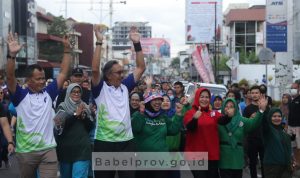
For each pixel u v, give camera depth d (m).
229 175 8.88
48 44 66.44
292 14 28.22
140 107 8.55
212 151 8.77
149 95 8.52
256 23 72.31
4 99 12.88
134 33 8.23
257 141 10.95
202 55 28.58
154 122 8.58
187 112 8.89
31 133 7.53
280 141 9.17
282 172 9.30
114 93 7.70
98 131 7.74
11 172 13.06
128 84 8.12
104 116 7.67
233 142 8.87
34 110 7.53
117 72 7.67
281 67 27.23
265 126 9.20
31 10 58.41
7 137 8.09
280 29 22.48
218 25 48.06
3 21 49.94
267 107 9.74
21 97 7.51
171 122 8.77
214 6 47.91
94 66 7.65
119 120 7.68
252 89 11.30
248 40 72.69
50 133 7.70
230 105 8.77
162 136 8.63
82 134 8.45
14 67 7.45
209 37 48.19
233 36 73.19
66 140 8.41
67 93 8.47
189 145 8.89
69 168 8.51
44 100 7.64
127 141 7.77
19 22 55.06
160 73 96.19
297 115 13.05
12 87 7.46
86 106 8.50
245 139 11.02
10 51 7.40
